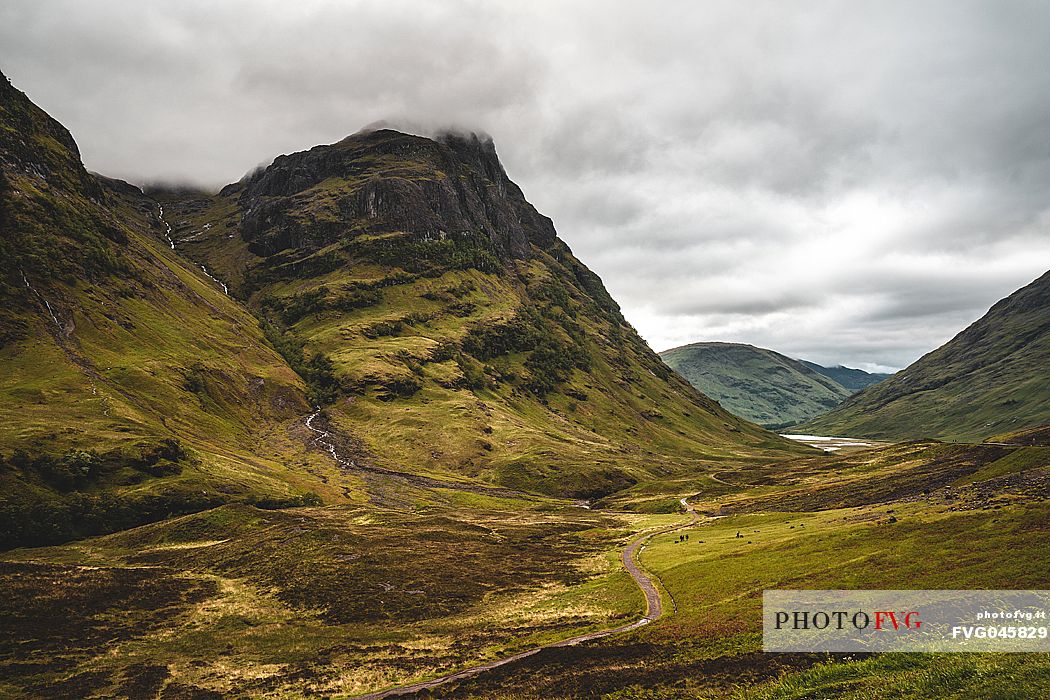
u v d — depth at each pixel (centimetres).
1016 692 2242
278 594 8219
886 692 2639
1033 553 4450
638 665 4216
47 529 12244
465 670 5041
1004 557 4556
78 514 12950
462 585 8712
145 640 6394
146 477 15112
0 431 14838
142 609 7419
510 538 12444
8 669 5288
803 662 3519
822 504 12544
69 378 19412
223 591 8425
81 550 11381
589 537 12738
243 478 17000
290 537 11069
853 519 9012
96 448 15175
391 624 7069
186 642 6362
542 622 6575
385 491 19875
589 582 8481
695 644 4450
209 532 12131
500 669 4756
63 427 15888
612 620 6266
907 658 3103
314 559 9706
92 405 18062
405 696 4459
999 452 12850
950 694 2422
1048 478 8425
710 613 5338
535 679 4316
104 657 5778
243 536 11731
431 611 7562
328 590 8269
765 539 8838
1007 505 6706
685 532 12069
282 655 5912
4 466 13150
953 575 4500
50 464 13850
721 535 10700
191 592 8294
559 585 8600
